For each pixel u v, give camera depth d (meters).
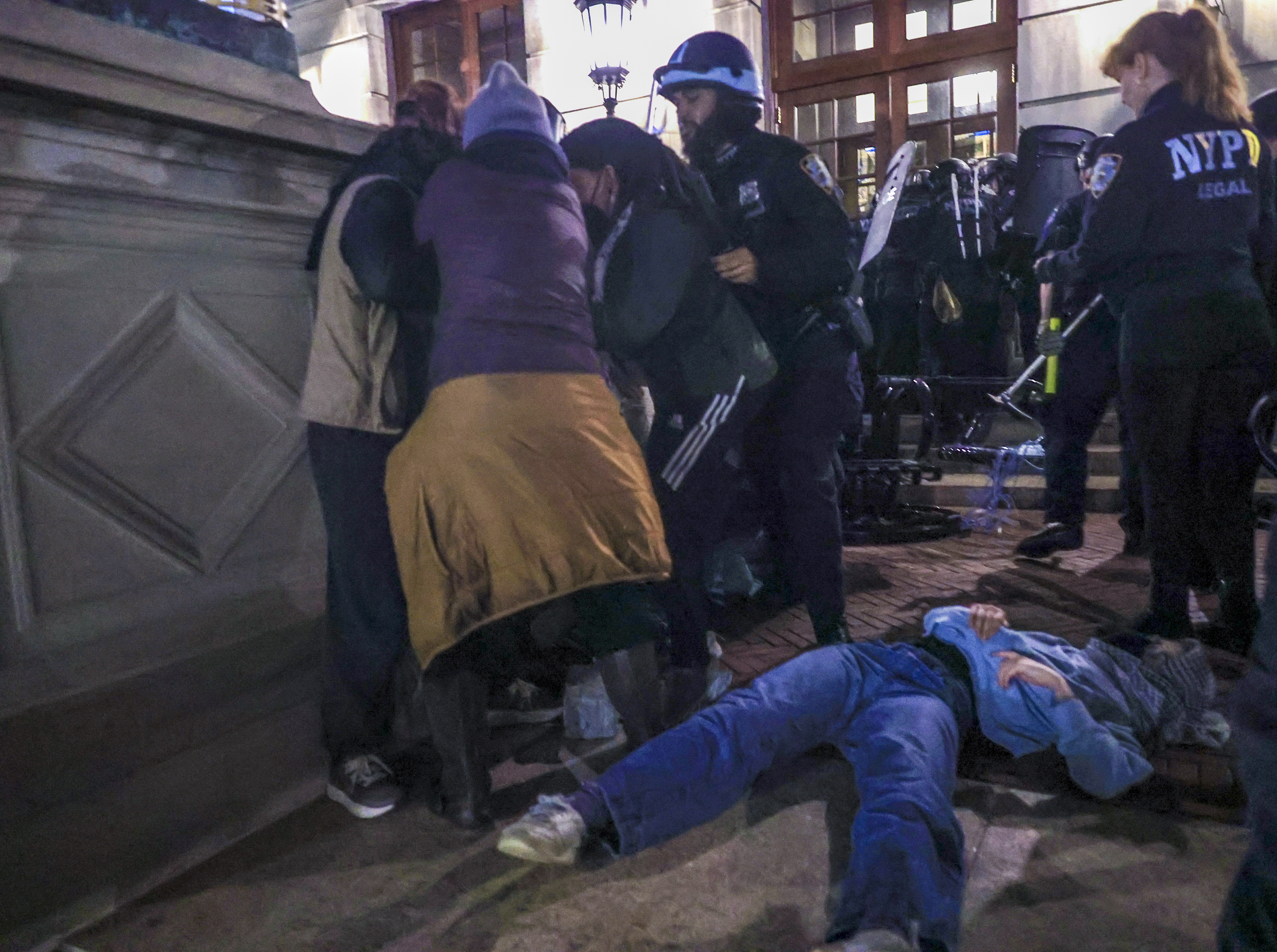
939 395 5.78
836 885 1.81
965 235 5.39
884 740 1.81
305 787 2.26
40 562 1.80
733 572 3.34
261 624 2.20
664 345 2.35
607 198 2.26
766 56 7.32
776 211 2.51
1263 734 0.90
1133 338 2.60
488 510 1.81
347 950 1.68
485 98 2.00
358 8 8.29
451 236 1.91
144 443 1.98
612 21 4.81
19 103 1.72
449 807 2.09
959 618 2.20
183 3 2.12
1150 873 1.80
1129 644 2.27
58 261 1.81
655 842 1.79
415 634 1.91
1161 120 2.51
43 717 1.71
